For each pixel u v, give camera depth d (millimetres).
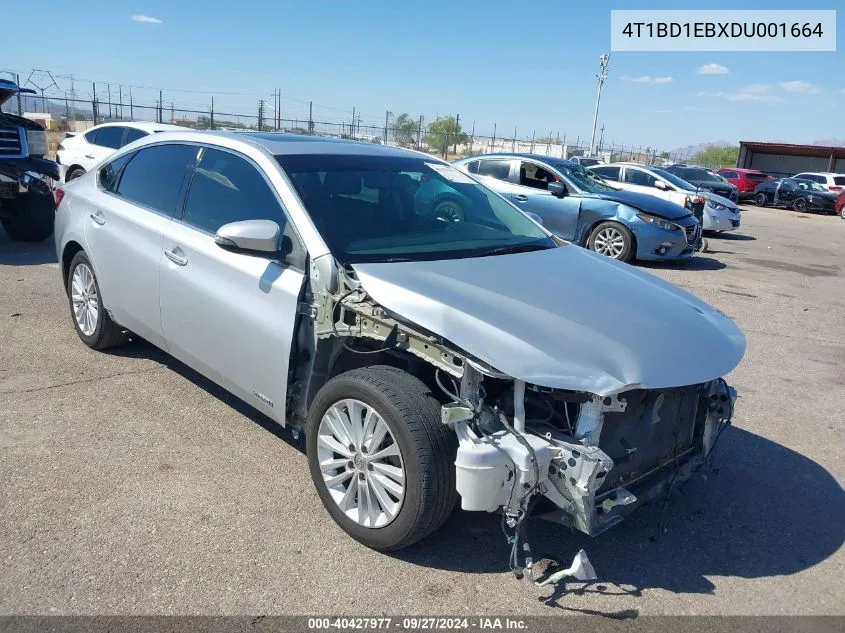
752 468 4238
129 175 4812
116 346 5297
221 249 3764
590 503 2688
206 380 4891
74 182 5484
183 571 2900
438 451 2832
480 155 12523
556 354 2779
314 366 3365
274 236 3357
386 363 3447
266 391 3559
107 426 4137
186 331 4031
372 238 3531
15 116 9438
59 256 5477
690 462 3404
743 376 5992
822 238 18547
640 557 3232
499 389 2951
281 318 3391
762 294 9656
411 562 3057
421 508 2852
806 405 5371
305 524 3281
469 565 3064
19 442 3879
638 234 10891
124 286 4570
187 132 4539
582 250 4332
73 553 2967
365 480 3090
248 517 3309
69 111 27766
